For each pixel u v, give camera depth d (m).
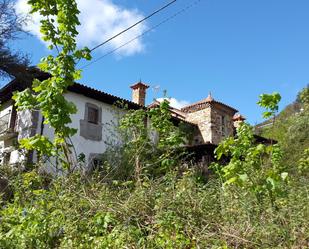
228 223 3.36
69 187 4.06
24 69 15.73
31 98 4.09
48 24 4.39
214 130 20.84
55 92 4.02
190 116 21.97
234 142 3.90
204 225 3.49
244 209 3.50
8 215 3.98
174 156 6.50
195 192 4.15
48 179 4.62
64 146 4.35
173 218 3.41
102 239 3.23
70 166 4.44
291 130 10.30
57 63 4.39
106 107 16.44
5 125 18.14
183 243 3.14
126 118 6.82
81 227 3.46
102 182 5.07
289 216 3.48
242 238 3.09
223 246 2.96
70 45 4.39
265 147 3.61
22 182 4.64
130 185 4.79
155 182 4.55
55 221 3.57
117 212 3.63
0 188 5.20
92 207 3.73
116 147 9.41
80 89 15.41
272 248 3.01
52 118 3.99
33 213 3.63
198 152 14.02
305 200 3.88
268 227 3.20
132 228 3.27
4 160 11.53
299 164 6.43
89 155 15.05
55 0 4.45
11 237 3.46
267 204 3.62
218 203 3.89
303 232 3.30
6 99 18.97
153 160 6.09
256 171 3.59
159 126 6.51
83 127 15.27
